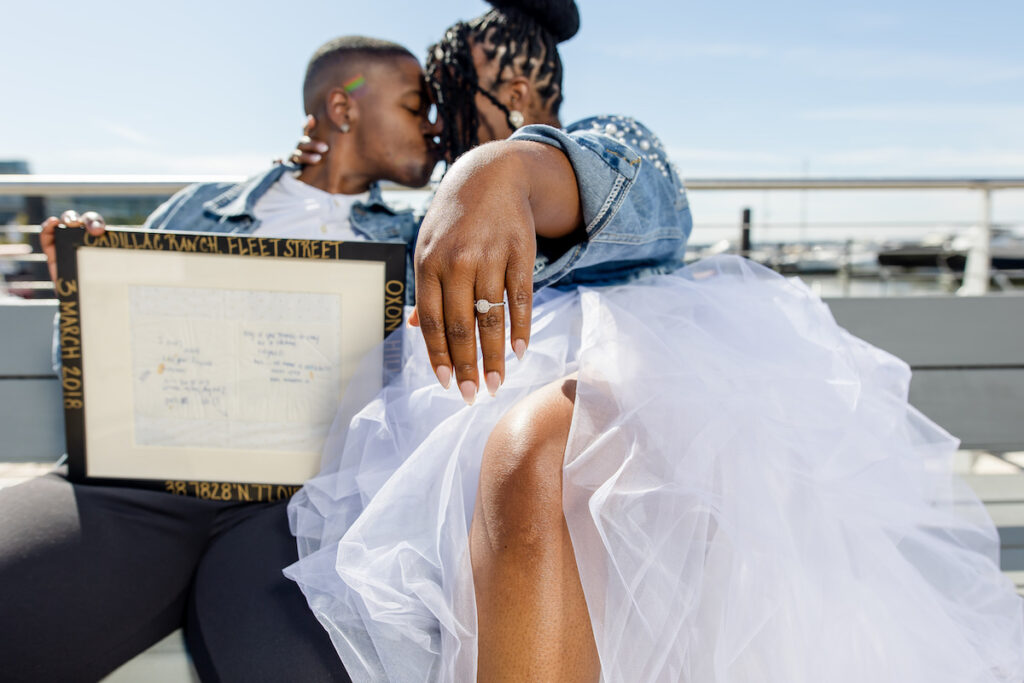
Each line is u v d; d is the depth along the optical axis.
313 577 0.67
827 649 0.57
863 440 0.70
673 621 0.55
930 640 0.63
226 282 0.91
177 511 0.91
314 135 1.30
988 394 1.54
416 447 0.72
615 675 0.53
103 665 0.75
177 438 0.93
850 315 1.53
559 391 0.67
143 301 0.92
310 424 0.92
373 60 1.22
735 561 0.57
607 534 0.57
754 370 0.71
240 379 0.92
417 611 0.61
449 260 0.54
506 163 0.60
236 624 0.71
